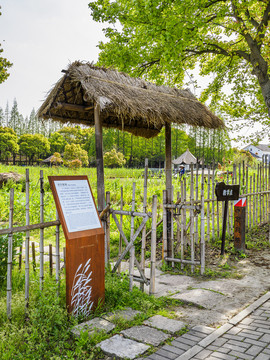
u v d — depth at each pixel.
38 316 3.35
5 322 3.32
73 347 3.12
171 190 5.96
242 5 7.50
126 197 12.04
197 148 41.28
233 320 3.62
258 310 3.90
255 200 8.74
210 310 3.99
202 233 5.39
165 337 3.27
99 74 4.73
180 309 4.07
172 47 7.56
